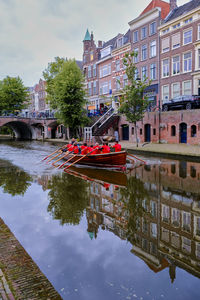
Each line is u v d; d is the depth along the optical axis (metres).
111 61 32.12
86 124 31.17
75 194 7.43
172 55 23.31
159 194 7.32
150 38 25.59
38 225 5.14
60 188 8.13
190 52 21.66
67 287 3.20
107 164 12.33
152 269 3.61
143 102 19.33
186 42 21.97
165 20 24.31
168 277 3.41
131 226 5.09
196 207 6.18
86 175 10.40
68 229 4.96
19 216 5.66
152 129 22.70
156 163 13.09
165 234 4.70
